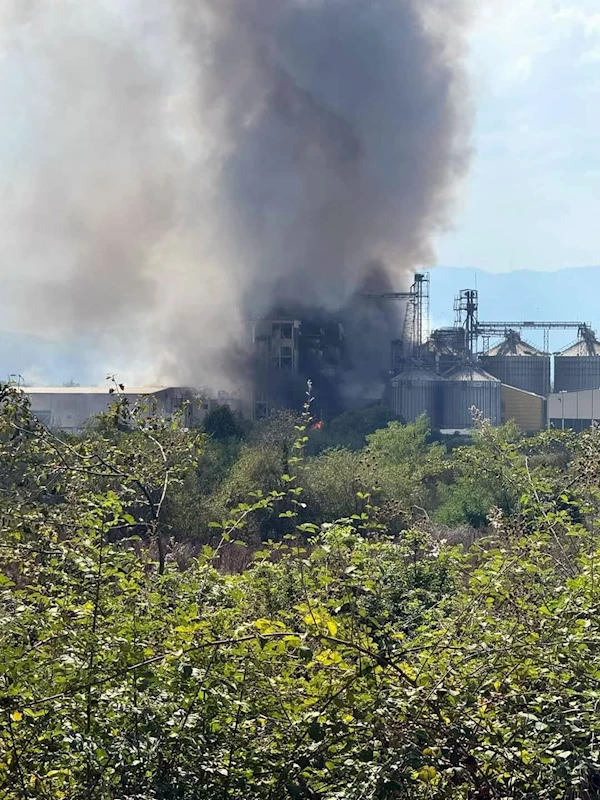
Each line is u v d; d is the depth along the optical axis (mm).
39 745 9586
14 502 15117
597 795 9828
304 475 46781
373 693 9250
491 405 165375
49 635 10570
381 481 48938
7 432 16906
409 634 13086
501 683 9945
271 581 13641
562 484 19359
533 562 13484
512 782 9594
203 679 9430
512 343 188375
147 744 9406
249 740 9719
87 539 11594
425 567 17703
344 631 10047
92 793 9250
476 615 11164
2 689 9359
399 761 8680
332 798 8953
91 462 18141
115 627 10477
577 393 118375
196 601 11125
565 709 9695
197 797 9398
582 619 10508
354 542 11188
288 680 9773
